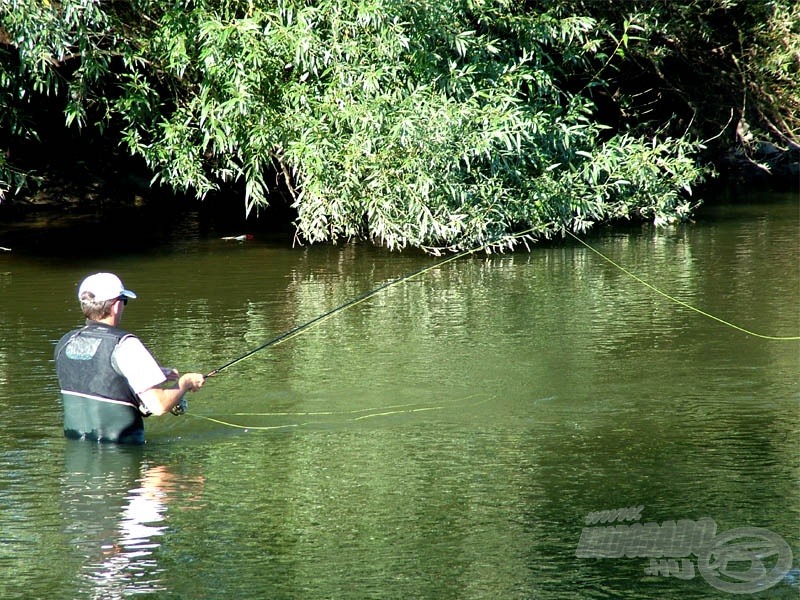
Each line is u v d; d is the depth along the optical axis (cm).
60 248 1770
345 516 668
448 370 1019
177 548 618
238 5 1742
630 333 1161
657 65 2272
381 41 1662
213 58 1622
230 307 1313
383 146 1683
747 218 2066
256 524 652
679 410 888
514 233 1817
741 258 1616
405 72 1758
